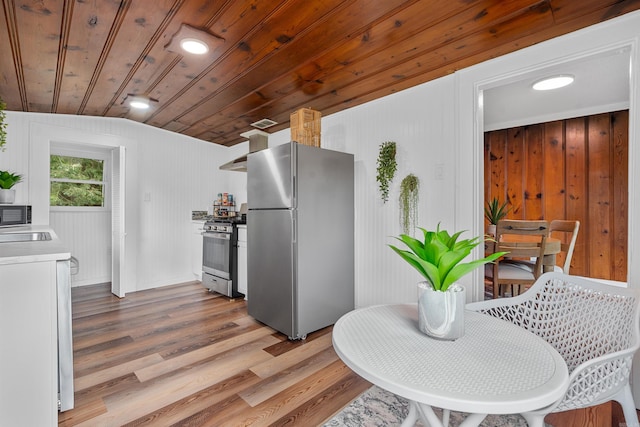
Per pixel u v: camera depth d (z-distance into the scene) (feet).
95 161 13.84
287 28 5.55
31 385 4.05
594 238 11.45
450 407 2.35
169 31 5.64
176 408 5.28
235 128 12.23
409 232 8.18
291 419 5.04
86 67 7.04
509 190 13.51
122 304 10.87
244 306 10.73
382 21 5.32
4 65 6.84
